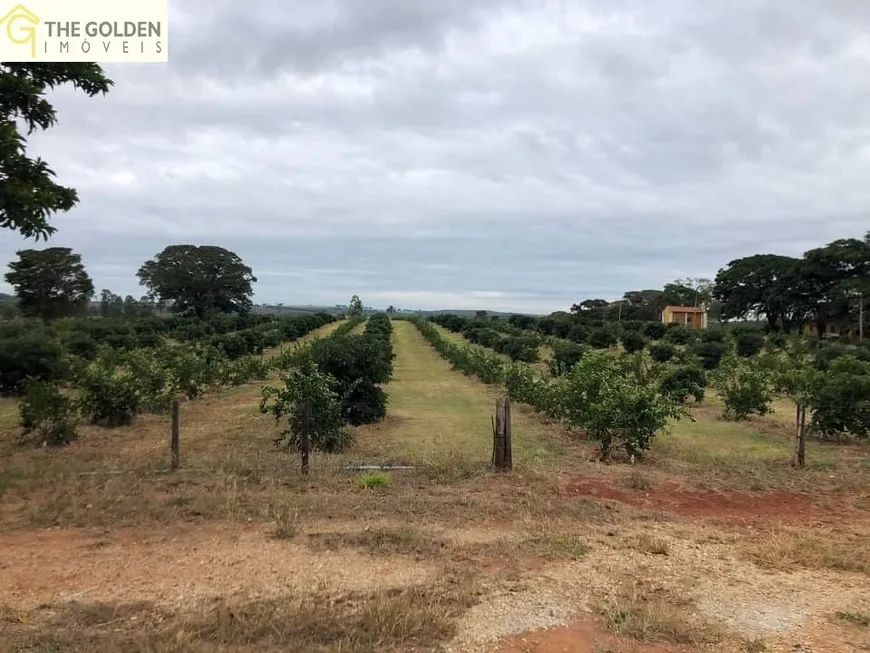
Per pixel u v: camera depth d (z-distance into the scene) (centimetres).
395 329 6006
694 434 1221
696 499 692
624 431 901
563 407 1144
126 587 430
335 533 542
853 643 366
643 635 371
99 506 608
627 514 624
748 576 469
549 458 907
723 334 3700
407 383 2073
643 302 7875
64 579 443
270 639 355
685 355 2377
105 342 2619
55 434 1025
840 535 577
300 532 544
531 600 416
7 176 757
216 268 7312
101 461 849
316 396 945
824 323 5756
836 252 5366
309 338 4250
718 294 6675
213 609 395
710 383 1956
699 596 430
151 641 349
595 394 1045
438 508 617
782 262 6028
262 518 579
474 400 1697
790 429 1289
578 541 536
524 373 1636
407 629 368
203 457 870
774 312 6191
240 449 984
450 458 808
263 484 703
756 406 1388
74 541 521
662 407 897
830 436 1177
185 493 654
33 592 421
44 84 844
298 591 425
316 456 876
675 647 359
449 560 486
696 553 518
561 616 395
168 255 7194
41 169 815
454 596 417
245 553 495
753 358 2634
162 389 1502
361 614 388
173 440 777
